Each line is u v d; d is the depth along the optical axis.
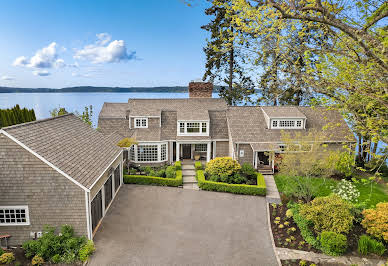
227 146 26.19
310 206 14.77
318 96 10.31
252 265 11.61
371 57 6.62
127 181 20.44
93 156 15.68
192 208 16.98
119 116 26.50
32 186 11.91
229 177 20.95
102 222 14.73
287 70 9.48
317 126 25.64
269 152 22.52
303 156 17.31
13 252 11.72
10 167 11.75
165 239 13.38
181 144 27.39
